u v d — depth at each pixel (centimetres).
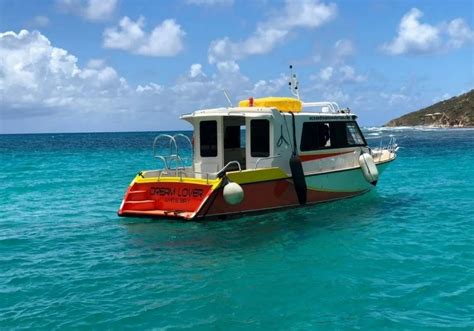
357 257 975
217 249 1034
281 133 1344
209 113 1370
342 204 1525
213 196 1181
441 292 774
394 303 735
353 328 653
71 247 1077
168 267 918
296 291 789
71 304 741
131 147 6600
